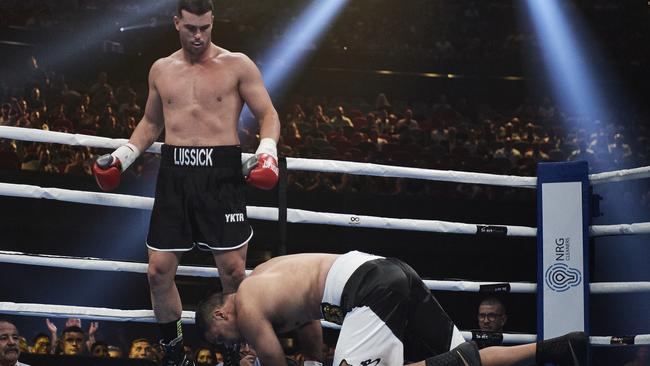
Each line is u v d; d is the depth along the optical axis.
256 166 3.49
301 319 3.28
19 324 8.49
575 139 12.82
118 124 10.81
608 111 15.80
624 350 7.48
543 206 4.57
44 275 8.48
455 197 9.19
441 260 8.58
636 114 15.55
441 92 15.77
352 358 3.01
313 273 3.25
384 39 17.67
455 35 17.98
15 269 8.42
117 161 3.66
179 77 3.66
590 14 17.83
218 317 3.28
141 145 3.79
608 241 7.48
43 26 14.44
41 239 7.91
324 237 8.12
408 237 8.27
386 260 3.23
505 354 3.19
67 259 3.94
